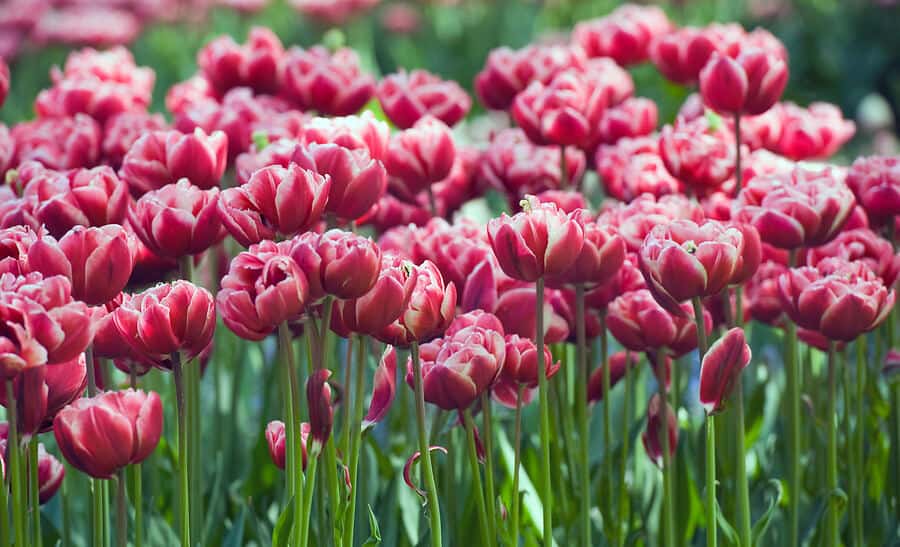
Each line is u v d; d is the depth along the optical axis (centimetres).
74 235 230
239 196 236
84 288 231
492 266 251
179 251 244
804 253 270
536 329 242
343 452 239
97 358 251
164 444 277
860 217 271
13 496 228
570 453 266
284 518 238
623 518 269
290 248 229
